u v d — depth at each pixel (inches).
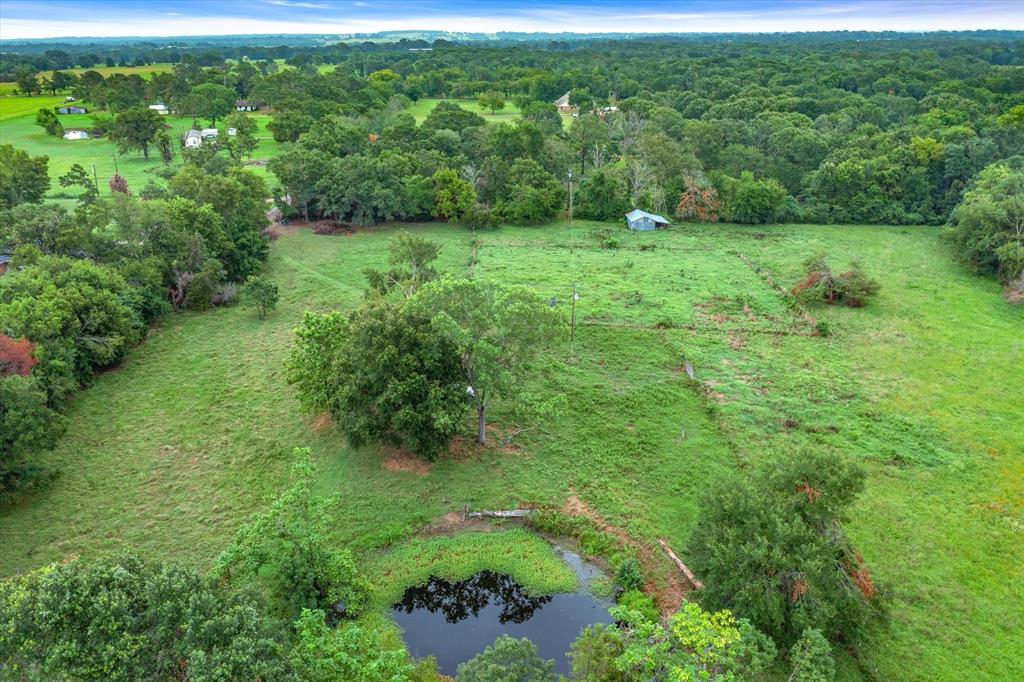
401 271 1985.7
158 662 637.3
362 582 981.2
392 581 1013.2
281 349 1727.4
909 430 1371.8
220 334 1824.6
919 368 1626.5
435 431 1191.6
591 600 992.9
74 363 1485.0
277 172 2837.1
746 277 2252.7
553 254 2507.4
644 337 1780.3
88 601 636.7
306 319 1364.4
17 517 1121.4
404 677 711.7
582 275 2257.6
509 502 1172.5
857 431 1363.2
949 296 2082.9
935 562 1032.2
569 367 1617.9
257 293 1882.4
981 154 2942.9
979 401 1482.5
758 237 2758.4
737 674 754.2
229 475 1244.5
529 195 2878.9
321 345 1330.0
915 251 2556.6
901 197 3026.6
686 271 2306.8
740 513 891.4
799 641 776.3
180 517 1134.4
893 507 1149.1
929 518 1125.1
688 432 1370.6
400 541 1093.8
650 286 2158.0
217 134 4473.4
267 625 725.9
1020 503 1162.0
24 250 1788.9
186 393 1518.2
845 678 842.8
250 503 1170.0
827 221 2984.7
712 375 1588.3
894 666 861.8
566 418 1413.6
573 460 1284.4
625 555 1054.4
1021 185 2469.2
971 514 1136.8
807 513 876.0
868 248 2596.0
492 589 1021.2
